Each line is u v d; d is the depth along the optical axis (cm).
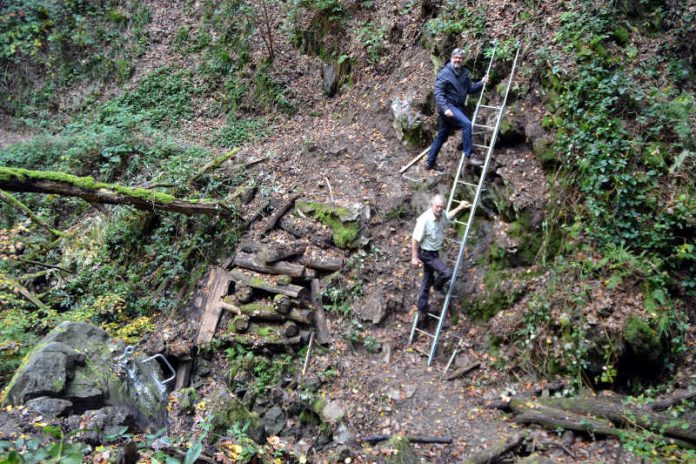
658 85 809
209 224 940
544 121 831
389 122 1029
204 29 1378
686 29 838
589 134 774
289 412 709
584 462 571
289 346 775
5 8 1441
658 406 621
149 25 1420
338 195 934
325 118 1173
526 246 795
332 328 808
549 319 718
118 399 505
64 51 1410
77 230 1045
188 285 907
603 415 620
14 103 1380
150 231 998
